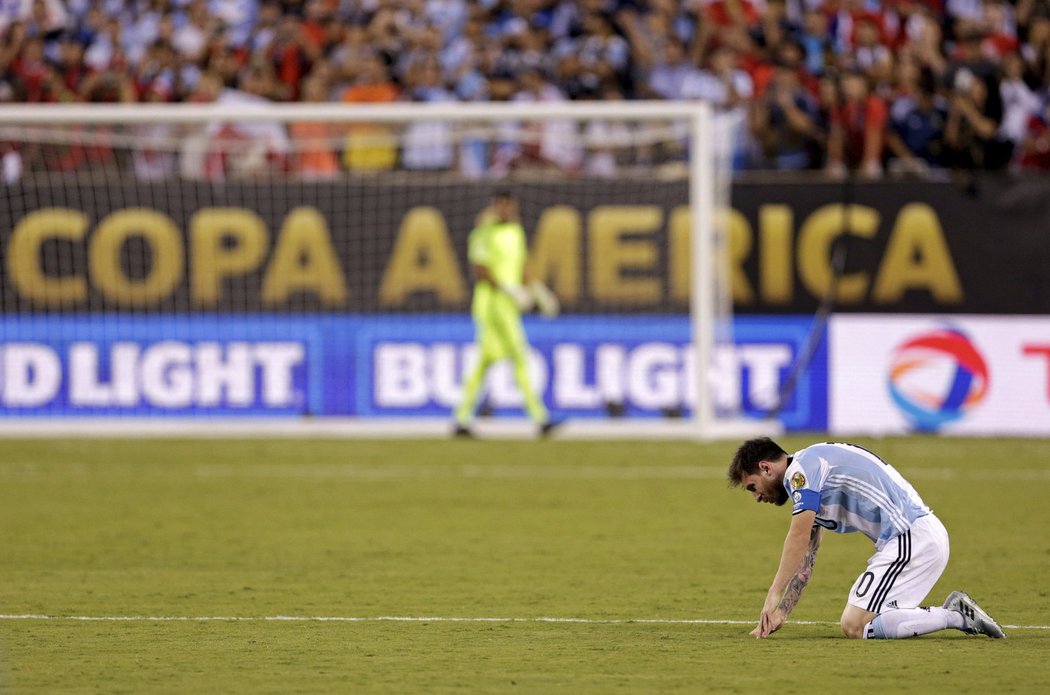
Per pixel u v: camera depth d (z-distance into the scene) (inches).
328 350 2647.6
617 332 2620.6
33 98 2987.2
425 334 2640.3
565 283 2628.0
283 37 2987.2
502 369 2640.3
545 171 2669.8
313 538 1550.2
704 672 890.7
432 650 970.7
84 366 2672.2
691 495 1888.5
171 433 2684.5
